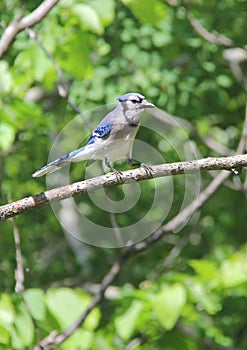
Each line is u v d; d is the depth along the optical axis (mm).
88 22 10602
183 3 13031
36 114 12633
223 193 19156
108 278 10992
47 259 19234
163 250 18531
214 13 16422
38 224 17984
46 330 9242
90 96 15617
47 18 12516
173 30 15602
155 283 10844
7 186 16250
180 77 16219
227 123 18266
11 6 13391
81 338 9773
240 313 15133
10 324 9086
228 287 10453
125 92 15688
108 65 16109
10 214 7027
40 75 11688
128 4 10617
